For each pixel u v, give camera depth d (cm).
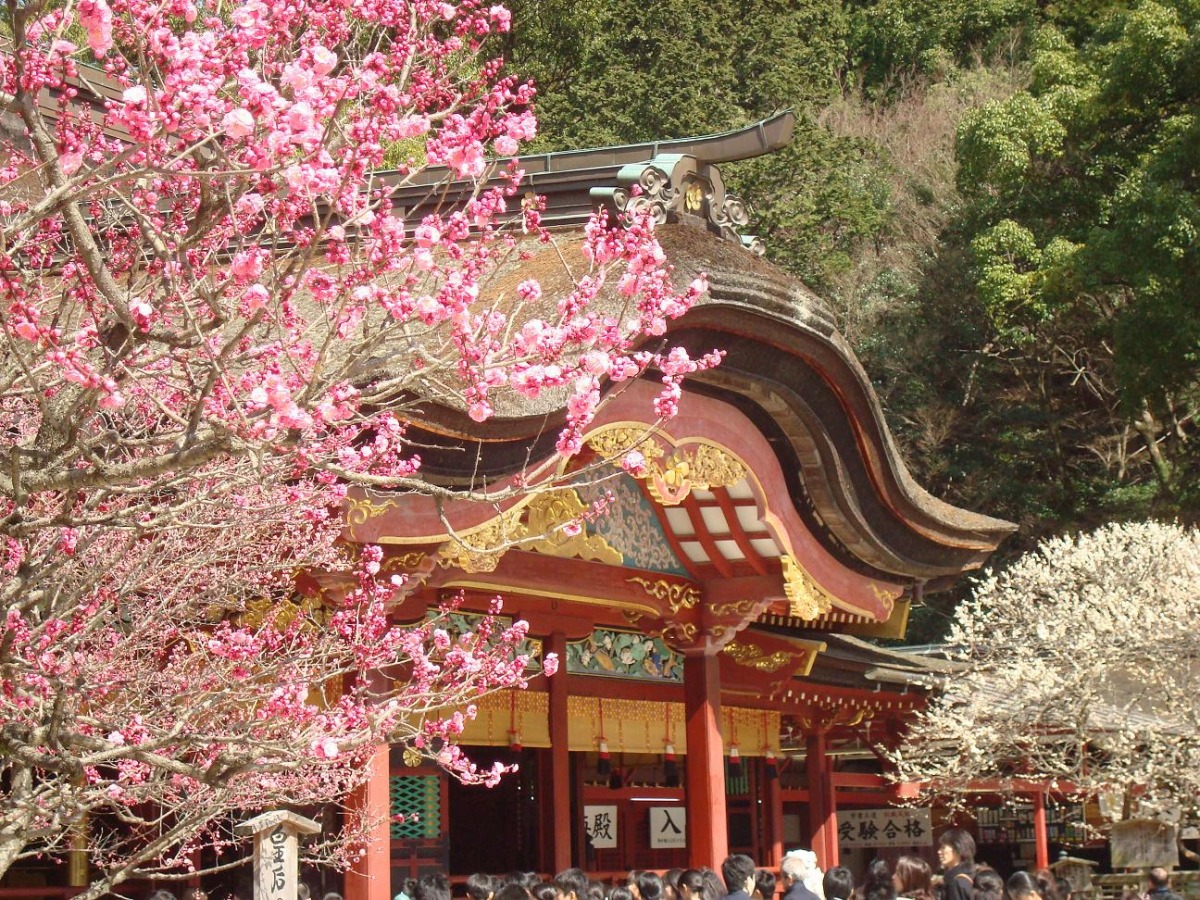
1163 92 3017
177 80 455
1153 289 2777
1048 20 4612
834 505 1427
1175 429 3416
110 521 504
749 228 3594
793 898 916
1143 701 2209
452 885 1393
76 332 515
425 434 949
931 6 4700
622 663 1647
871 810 2294
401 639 739
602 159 1374
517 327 1010
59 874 1172
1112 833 1487
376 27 619
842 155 3784
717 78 3603
